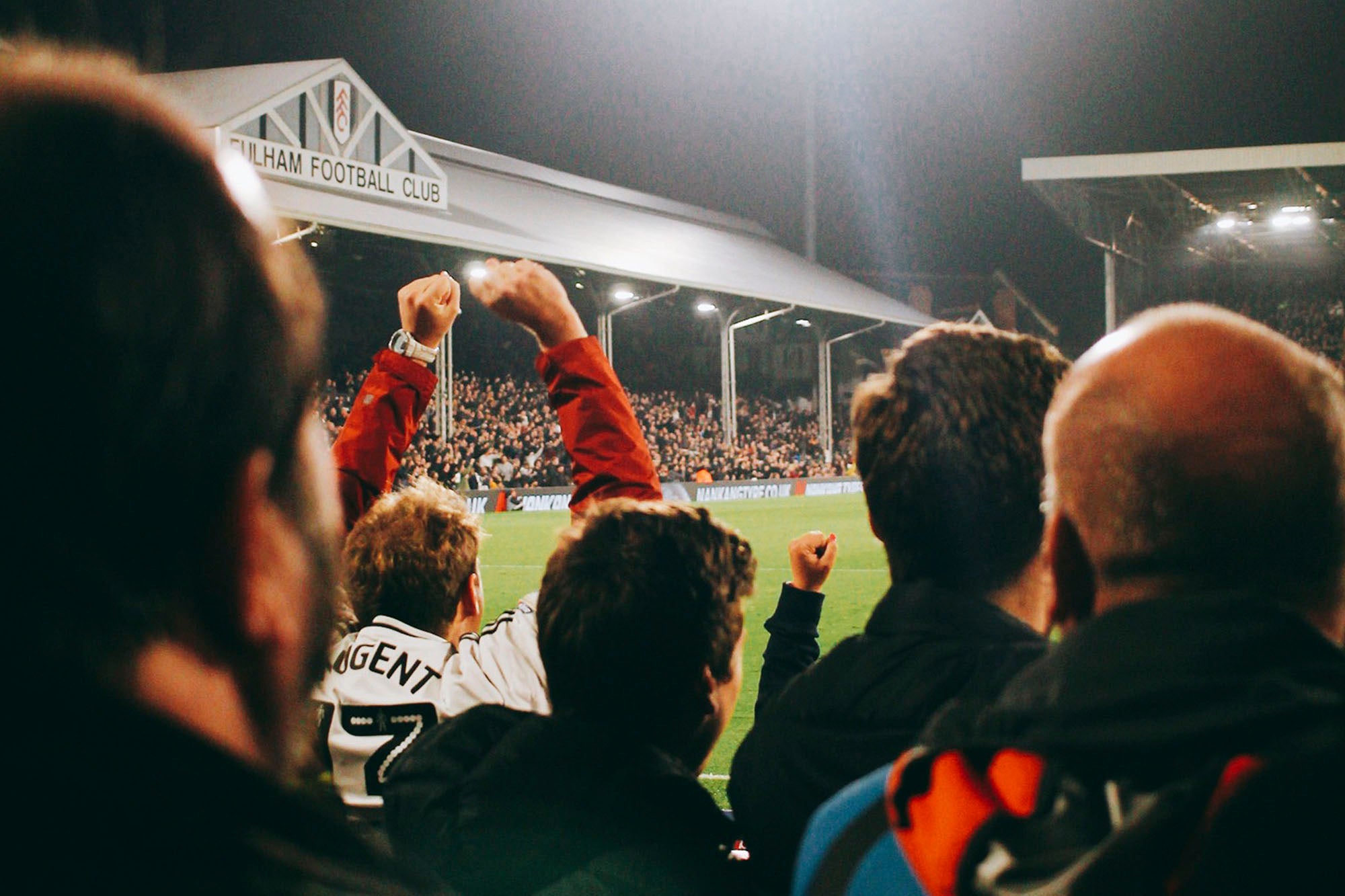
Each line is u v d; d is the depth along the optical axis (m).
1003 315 45.59
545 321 2.21
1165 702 0.65
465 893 1.46
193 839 0.37
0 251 0.36
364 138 20.75
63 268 0.37
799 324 42.47
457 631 2.55
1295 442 0.74
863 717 1.28
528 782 1.47
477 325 34.22
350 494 2.25
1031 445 1.35
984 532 1.35
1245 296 38.31
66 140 0.38
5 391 0.36
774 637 2.31
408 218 21.22
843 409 44.94
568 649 1.56
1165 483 0.74
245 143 18.16
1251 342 0.78
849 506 26.70
